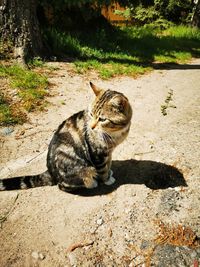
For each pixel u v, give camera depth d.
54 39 1.55
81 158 0.72
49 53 1.48
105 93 0.70
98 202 0.73
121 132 0.71
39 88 1.19
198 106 1.20
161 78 1.51
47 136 0.95
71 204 0.73
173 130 1.01
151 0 3.14
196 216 0.69
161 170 0.82
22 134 0.95
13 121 0.99
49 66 1.38
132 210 0.71
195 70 1.69
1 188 0.74
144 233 0.65
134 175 0.81
